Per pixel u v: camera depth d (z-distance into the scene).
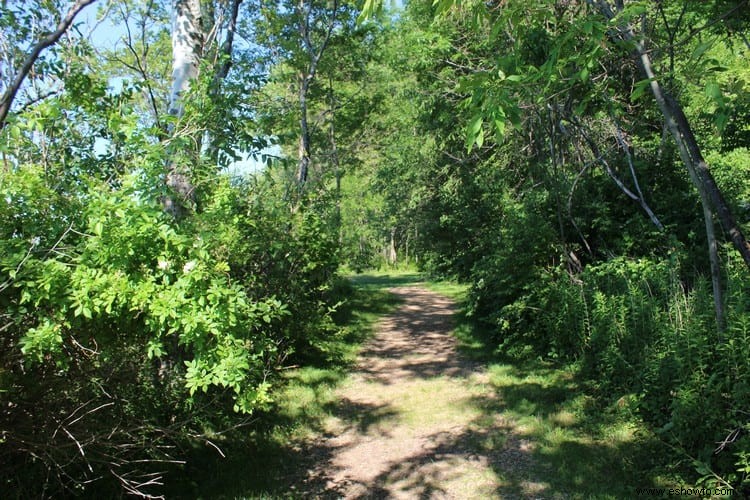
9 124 3.14
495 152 12.13
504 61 3.59
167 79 8.70
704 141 8.77
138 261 3.23
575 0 5.79
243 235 6.14
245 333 3.71
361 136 16.81
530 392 6.66
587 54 3.34
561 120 8.59
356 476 4.75
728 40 5.29
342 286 14.98
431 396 7.00
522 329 8.72
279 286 7.34
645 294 6.18
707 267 6.59
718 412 3.84
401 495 4.36
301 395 7.04
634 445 4.79
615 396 5.68
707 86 2.95
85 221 3.20
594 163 8.83
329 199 10.88
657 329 5.30
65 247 3.06
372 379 8.00
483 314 11.42
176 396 4.38
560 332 7.41
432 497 4.31
